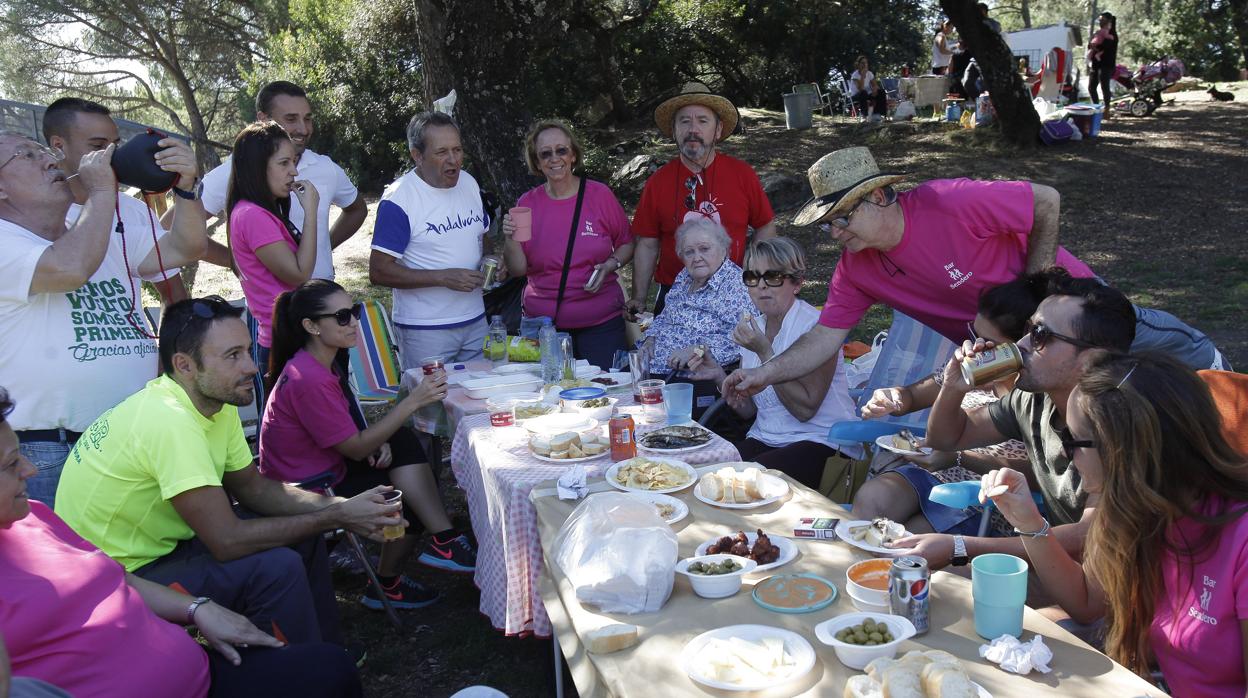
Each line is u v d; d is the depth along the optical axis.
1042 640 1.77
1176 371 1.79
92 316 3.00
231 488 3.05
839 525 2.37
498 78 8.50
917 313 3.25
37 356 2.87
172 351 2.68
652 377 4.29
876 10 21.80
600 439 3.16
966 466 3.00
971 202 2.97
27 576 2.01
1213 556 1.79
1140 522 1.83
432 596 3.88
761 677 1.68
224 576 2.71
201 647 2.31
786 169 13.54
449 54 8.38
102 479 2.65
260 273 4.21
